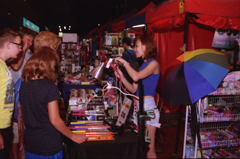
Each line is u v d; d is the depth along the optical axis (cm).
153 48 198
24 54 265
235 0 366
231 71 246
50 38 252
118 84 229
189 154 233
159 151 302
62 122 147
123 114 168
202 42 489
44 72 153
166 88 227
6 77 189
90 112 221
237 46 275
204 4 353
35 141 151
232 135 228
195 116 209
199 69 209
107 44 580
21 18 1248
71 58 673
